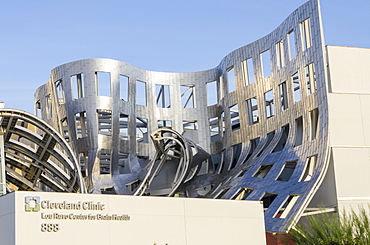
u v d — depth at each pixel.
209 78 68.81
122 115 66.44
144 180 55.31
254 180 48.94
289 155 48.62
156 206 34.03
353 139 45.06
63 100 63.47
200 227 35.16
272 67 55.16
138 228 33.19
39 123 43.38
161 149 55.66
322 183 45.00
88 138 59.53
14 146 46.97
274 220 42.25
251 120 59.50
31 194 30.55
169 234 34.06
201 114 68.38
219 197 53.38
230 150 61.66
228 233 36.06
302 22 49.53
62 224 31.06
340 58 46.59
